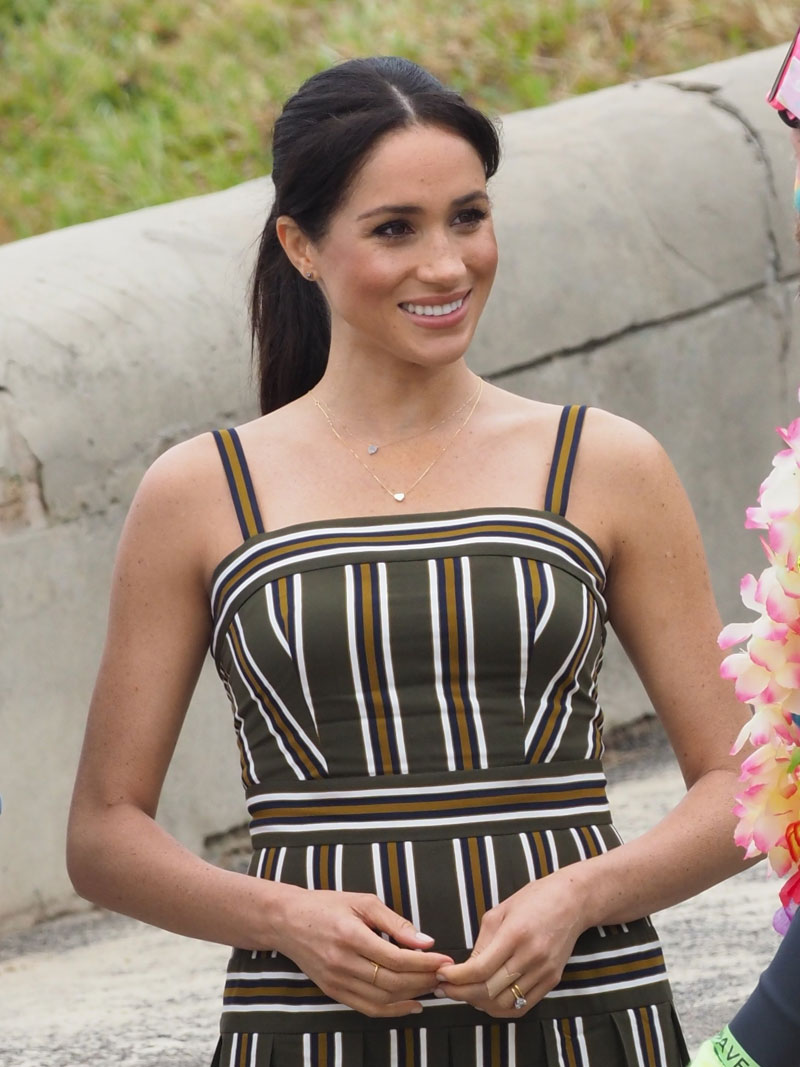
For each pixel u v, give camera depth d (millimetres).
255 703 9023
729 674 7953
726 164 24047
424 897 8641
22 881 18344
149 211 21109
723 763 9312
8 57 29859
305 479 9336
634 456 9383
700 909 17641
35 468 18250
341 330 9531
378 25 29578
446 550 8922
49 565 18422
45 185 27000
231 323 19750
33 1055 15172
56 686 18547
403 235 9062
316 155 9117
